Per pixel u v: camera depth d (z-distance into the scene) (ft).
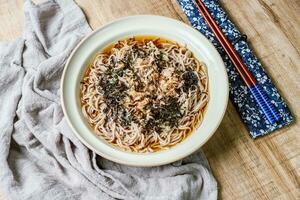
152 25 2.05
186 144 1.82
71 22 2.22
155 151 1.85
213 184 1.84
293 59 2.10
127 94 1.96
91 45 2.02
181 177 1.86
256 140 1.93
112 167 1.90
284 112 1.96
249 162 1.89
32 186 1.86
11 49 2.15
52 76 2.08
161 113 1.92
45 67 2.05
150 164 1.74
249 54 2.10
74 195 1.85
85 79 2.00
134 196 1.83
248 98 2.01
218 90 1.90
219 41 2.13
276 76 2.07
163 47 2.08
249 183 1.85
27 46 2.18
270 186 1.84
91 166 1.88
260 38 2.16
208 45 1.98
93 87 1.98
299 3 2.24
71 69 1.96
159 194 1.84
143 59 2.02
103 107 1.94
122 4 2.26
